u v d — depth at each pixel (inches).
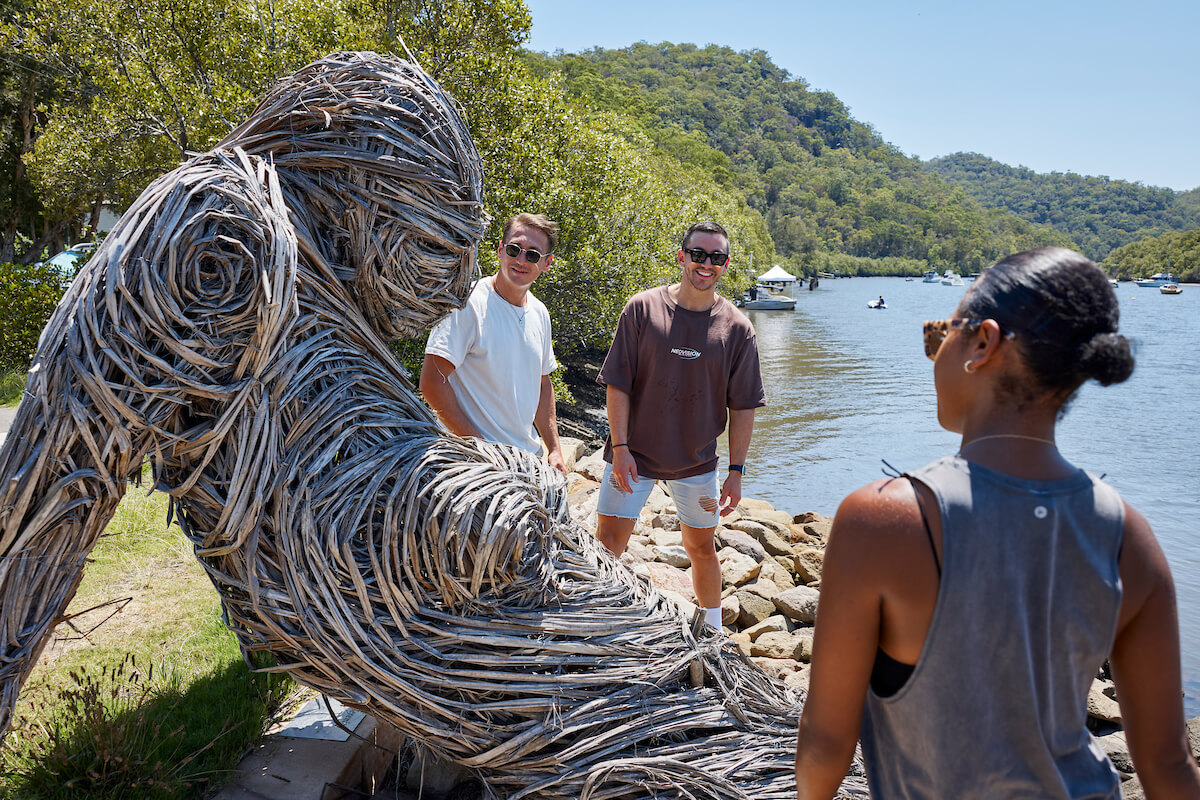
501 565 86.0
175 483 80.4
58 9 531.2
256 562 81.0
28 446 71.0
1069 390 49.7
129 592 152.7
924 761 49.9
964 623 47.7
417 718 84.1
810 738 53.8
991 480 49.0
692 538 159.9
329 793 99.8
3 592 71.1
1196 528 480.4
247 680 120.4
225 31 468.8
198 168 78.8
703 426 153.4
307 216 85.9
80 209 815.7
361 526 82.9
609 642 92.1
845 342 1637.6
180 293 73.9
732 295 1876.2
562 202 582.6
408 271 88.6
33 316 410.3
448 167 88.2
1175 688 51.1
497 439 128.8
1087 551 48.4
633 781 86.4
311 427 82.5
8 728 73.4
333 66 87.8
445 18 422.3
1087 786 49.3
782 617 193.2
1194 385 1160.8
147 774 97.0
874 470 612.7
